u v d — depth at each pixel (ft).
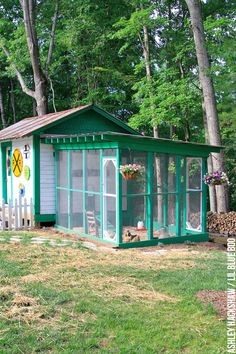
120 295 21.74
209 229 48.16
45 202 46.19
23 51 73.10
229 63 49.21
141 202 37.60
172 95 57.11
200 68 49.90
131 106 82.69
